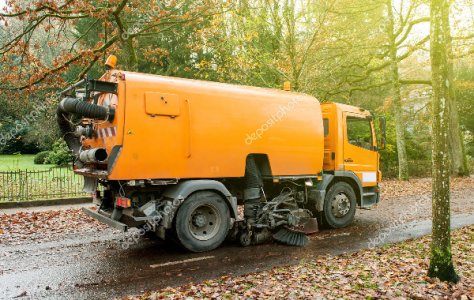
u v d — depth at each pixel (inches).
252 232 307.0
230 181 326.3
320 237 333.4
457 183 800.9
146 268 242.5
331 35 631.8
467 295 188.2
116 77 261.1
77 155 319.3
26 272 233.3
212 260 261.6
